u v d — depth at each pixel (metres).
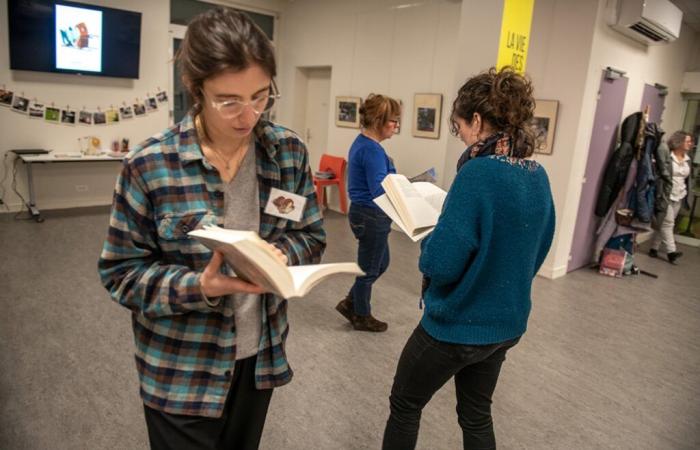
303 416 2.01
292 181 1.02
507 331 1.23
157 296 0.85
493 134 1.21
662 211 4.41
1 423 1.84
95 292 3.12
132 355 2.39
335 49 5.97
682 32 5.19
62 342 2.47
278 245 1.01
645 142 4.22
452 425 2.02
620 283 4.14
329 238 4.93
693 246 5.67
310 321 2.92
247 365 1.05
